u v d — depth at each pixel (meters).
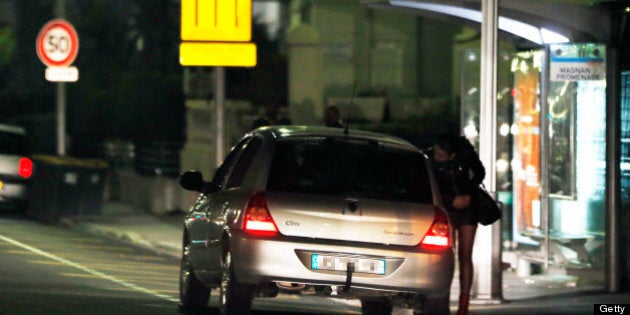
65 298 36.72
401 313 39.50
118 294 39.19
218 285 33.56
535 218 48.81
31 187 69.38
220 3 56.12
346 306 41.44
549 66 45.69
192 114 74.81
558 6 42.00
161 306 36.41
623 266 44.19
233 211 30.92
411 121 77.94
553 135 47.34
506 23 45.03
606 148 42.47
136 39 101.25
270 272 29.77
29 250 51.97
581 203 46.91
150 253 55.38
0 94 108.56
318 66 76.25
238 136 71.69
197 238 35.12
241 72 87.12
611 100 42.09
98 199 69.12
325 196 30.38
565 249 47.31
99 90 93.69
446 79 89.38
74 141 93.62
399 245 30.50
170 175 75.38
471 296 40.91
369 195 30.64
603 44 42.41
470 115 51.81
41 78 109.94
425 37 89.19
